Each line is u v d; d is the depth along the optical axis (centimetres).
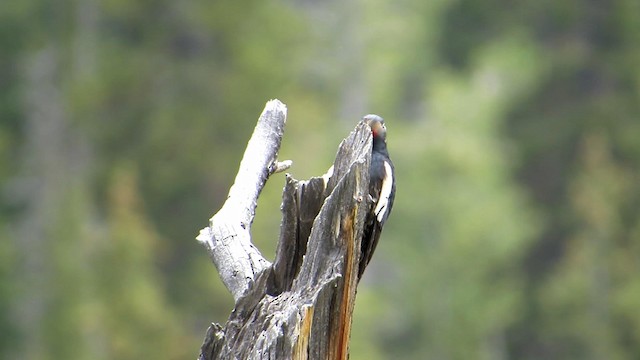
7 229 2948
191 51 3450
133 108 3309
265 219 2842
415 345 3528
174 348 2888
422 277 3578
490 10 4309
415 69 4800
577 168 3684
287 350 577
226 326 600
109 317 2848
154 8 3409
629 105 3725
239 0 3434
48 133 3219
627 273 3384
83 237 2980
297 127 3403
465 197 3684
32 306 2817
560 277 3412
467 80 4438
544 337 3441
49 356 2775
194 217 3216
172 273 3142
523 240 3566
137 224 3009
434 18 4538
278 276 612
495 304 3466
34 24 3388
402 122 4459
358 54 4819
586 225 3472
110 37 3431
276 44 3500
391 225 3741
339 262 590
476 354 3450
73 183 3119
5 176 3033
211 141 3300
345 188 588
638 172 3588
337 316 591
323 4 5097
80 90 3250
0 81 3344
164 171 3222
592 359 3338
